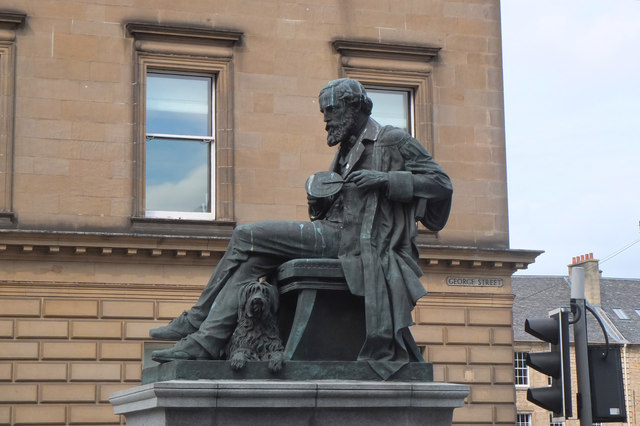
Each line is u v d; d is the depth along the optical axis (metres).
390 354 8.94
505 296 30.02
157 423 8.32
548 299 72.12
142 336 27.23
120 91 28.14
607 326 69.62
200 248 27.52
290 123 29.30
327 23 29.98
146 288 27.34
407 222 9.31
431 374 8.93
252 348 8.77
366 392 8.48
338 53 29.94
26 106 27.41
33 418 26.42
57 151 27.44
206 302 9.19
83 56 28.00
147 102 28.75
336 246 9.20
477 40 31.08
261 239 9.10
